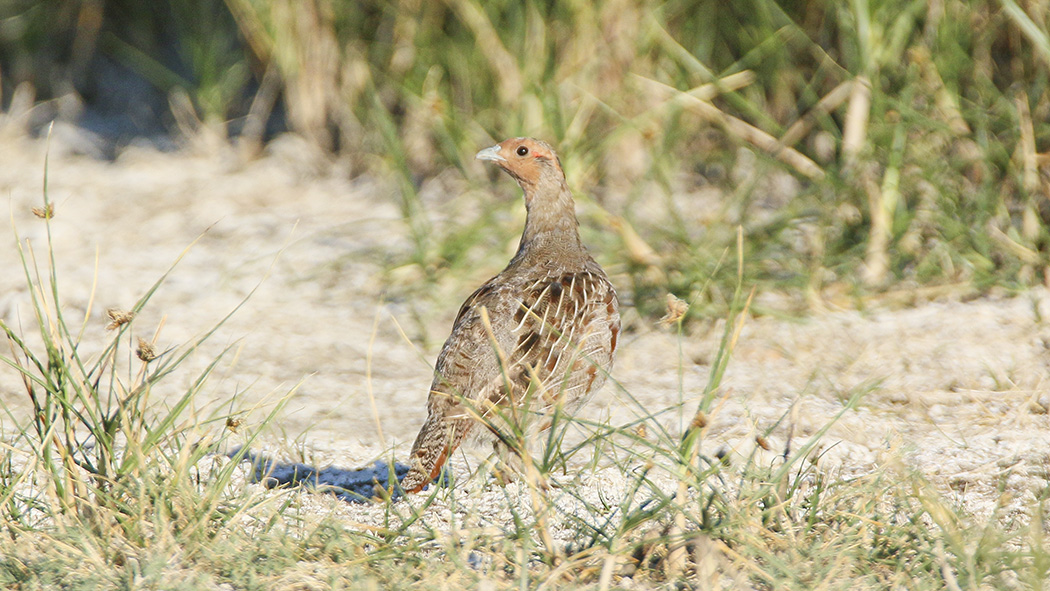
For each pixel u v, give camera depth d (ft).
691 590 20.03
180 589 18.95
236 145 60.34
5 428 28.30
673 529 21.11
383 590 19.49
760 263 38.86
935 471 26.00
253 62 59.31
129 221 50.08
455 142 49.42
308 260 44.50
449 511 24.09
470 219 47.37
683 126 49.47
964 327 35.94
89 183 55.42
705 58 48.29
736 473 24.25
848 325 36.70
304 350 36.06
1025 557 20.21
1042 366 32.91
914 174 39.88
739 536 20.68
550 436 23.39
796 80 49.49
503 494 24.97
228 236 47.78
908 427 29.17
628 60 47.96
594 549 20.66
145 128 64.08
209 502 21.80
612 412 30.53
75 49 66.08
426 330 37.73
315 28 54.70
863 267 41.16
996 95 40.50
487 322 23.40
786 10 47.70
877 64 40.34
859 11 39.40
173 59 66.03
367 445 28.78
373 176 55.01
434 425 24.61
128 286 41.70
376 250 43.60
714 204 48.60
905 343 34.99
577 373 26.50
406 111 53.47
